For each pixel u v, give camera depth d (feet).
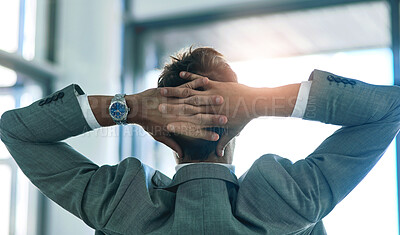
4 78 14.39
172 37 15.57
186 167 3.34
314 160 3.29
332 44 15.12
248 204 3.17
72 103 3.40
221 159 3.43
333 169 3.22
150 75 15.43
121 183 3.23
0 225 14.33
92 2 15.16
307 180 3.20
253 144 12.97
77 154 3.48
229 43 15.70
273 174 3.18
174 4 15.15
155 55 15.55
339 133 3.41
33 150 3.42
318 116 3.36
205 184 3.23
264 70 14.94
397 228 12.35
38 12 14.75
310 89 3.32
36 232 14.34
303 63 14.70
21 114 3.43
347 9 13.69
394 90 3.34
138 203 3.18
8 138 3.44
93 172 3.37
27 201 14.46
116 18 15.34
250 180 3.25
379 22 13.88
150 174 3.48
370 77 13.94
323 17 14.10
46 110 3.41
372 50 14.12
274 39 15.21
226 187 3.26
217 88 3.35
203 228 3.08
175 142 3.40
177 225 3.10
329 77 3.36
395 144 12.58
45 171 3.38
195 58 3.59
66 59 15.01
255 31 15.03
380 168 12.68
